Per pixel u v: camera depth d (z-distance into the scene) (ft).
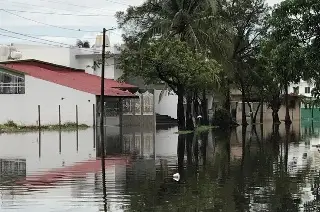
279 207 38.96
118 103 153.07
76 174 55.77
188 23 135.23
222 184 49.14
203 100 152.15
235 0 166.40
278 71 71.72
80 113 140.26
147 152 79.46
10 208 39.04
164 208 38.63
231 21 157.58
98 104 141.49
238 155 75.41
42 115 142.72
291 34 71.00
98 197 42.80
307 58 68.85
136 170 58.90
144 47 125.80
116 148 85.81
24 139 103.24
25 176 54.54
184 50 120.26
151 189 46.39
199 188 46.98
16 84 144.25
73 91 140.77
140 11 154.51
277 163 65.57
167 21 135.44
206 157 72.59
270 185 48.60
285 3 70.28
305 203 40.32
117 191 45.42
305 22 69.67
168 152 79.46
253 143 97.35
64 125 140.15
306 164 64.39
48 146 88.69
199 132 129.90
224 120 159.02
